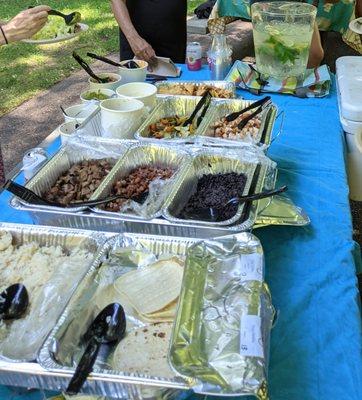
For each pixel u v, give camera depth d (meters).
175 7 2.56
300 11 1.94
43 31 1.68
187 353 0.76
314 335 0.91
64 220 1.12
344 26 2.54
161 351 0.81
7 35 1.50
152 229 1.09
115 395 0.73
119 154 1.41
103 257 0.97
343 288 1.03
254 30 2.00
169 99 1.74
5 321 0.88
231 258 0.95
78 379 0.71
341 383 0.81
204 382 0.70
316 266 1.10
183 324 0.81
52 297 0.91
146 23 2.57
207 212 1.17
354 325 0.93
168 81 2.03
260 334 0.79
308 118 1.86
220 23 2.71
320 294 1.01
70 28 1.73
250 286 0.89
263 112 1.65
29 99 4.10
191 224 1.06
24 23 1.52
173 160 1.36
